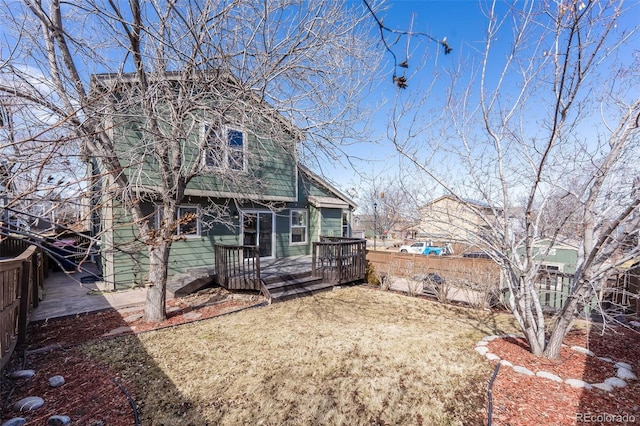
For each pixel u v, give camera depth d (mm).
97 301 6766
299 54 5113
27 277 4453
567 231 3977
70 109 3580
